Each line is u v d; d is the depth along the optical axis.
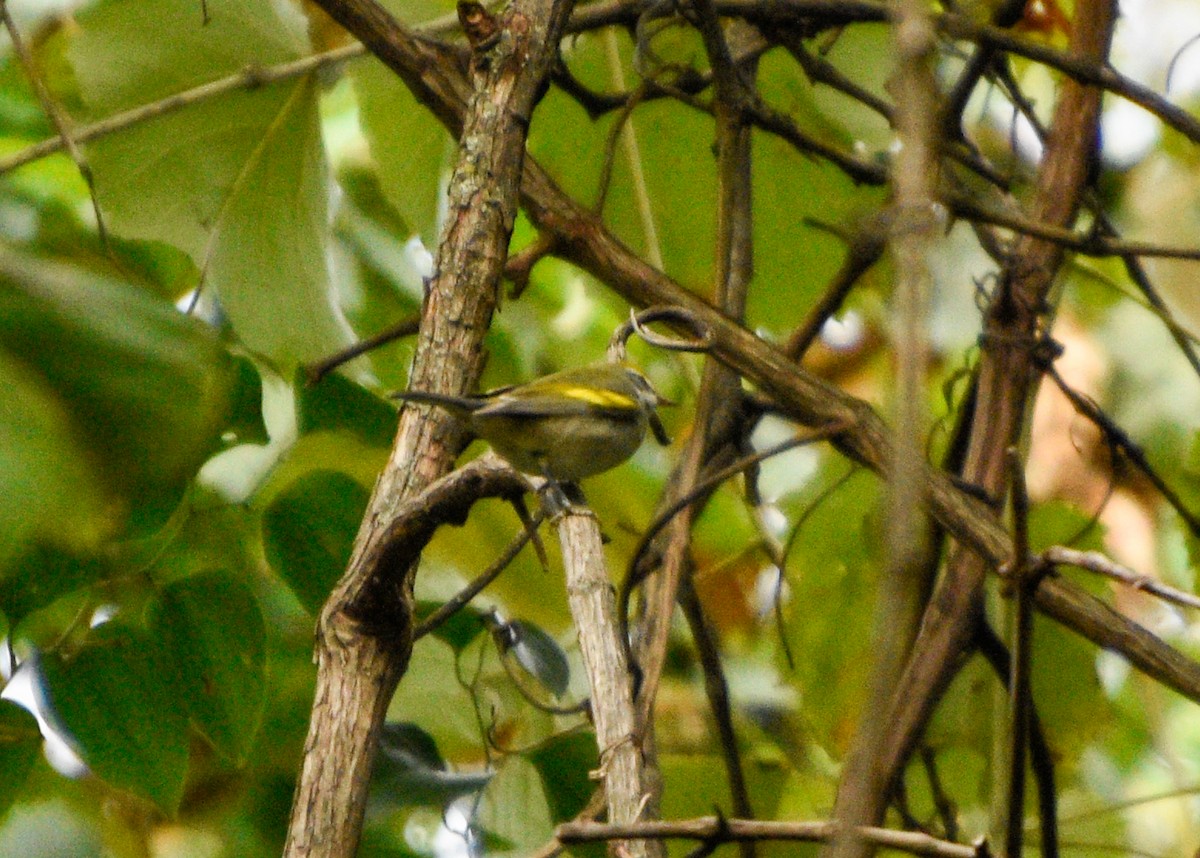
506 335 13.41
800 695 11.69
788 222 12.60
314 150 10.89
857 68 12.37
